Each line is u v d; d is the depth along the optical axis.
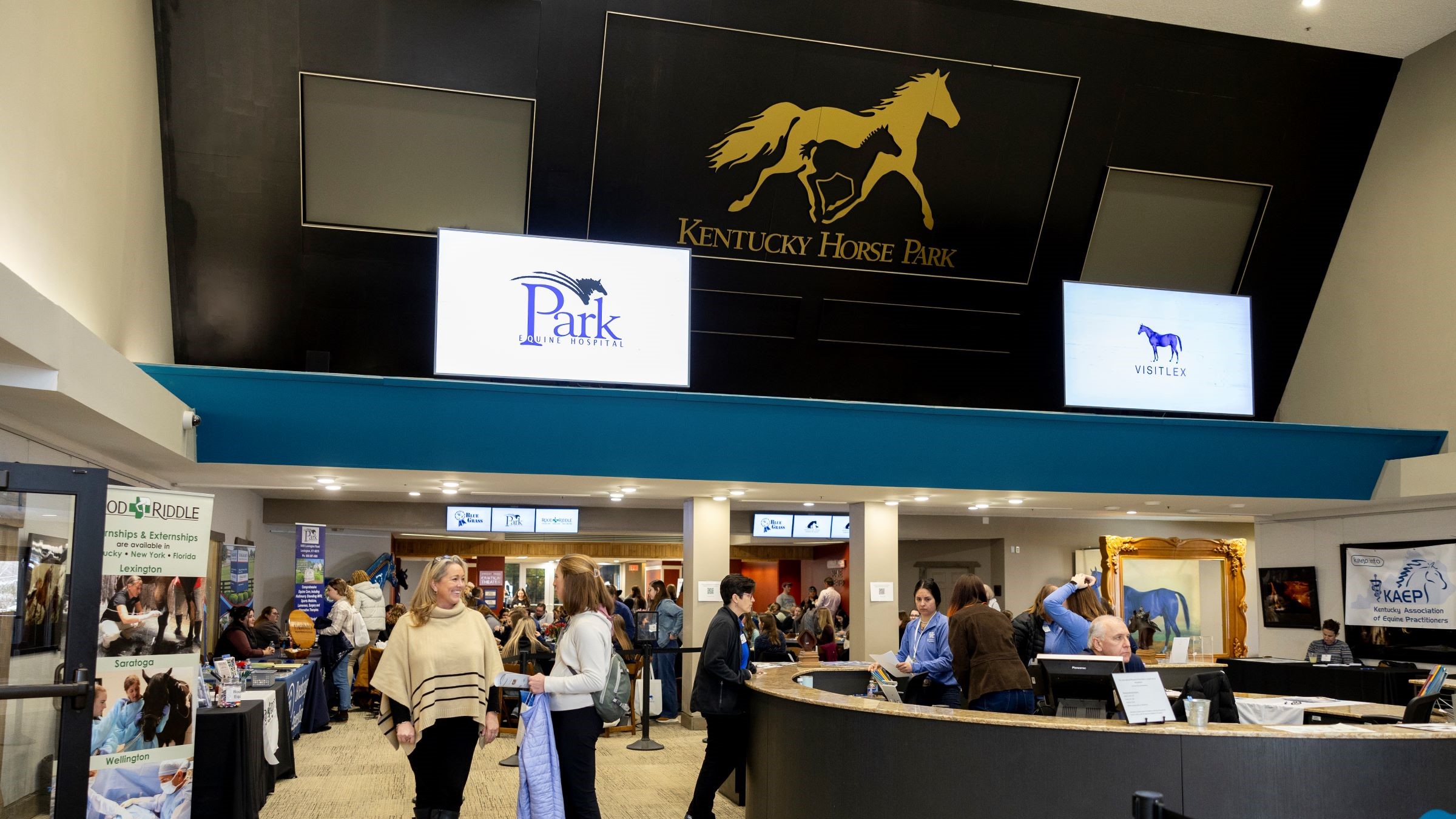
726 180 10.62
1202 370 11.32
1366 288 11.77
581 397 8.48
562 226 10.52
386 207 10.20
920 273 11.52
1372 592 11.62
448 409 8.18
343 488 10.36
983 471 9.52
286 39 9.28
